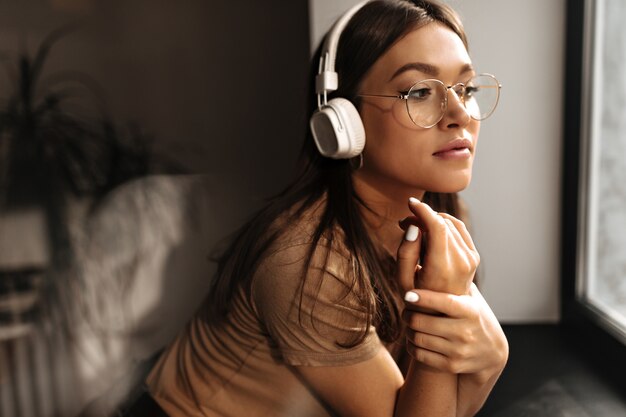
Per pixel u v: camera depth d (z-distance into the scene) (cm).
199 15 197
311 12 121
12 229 196
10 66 198
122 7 198
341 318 65
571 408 91
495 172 126
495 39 120
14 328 198
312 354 66
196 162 204
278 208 76
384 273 77
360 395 66
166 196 203
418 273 61
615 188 112
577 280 123
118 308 203
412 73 67
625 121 107
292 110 199
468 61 69
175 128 202
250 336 75
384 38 69
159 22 198
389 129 69
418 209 60
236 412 79
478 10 119
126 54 200
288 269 66
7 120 196
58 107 200
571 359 109
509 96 122
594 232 120
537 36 119
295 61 197
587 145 117
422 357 60
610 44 111
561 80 121
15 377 199
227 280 78
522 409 92
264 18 196
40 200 197
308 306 65
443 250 59
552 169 125
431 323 58
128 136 202
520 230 128
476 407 69
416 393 63
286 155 201
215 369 80
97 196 199
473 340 59
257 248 72
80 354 201
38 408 201
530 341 119
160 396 87
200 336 85
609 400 93
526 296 130
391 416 66
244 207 204
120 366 203
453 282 59
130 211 201
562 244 127
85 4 198
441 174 69
